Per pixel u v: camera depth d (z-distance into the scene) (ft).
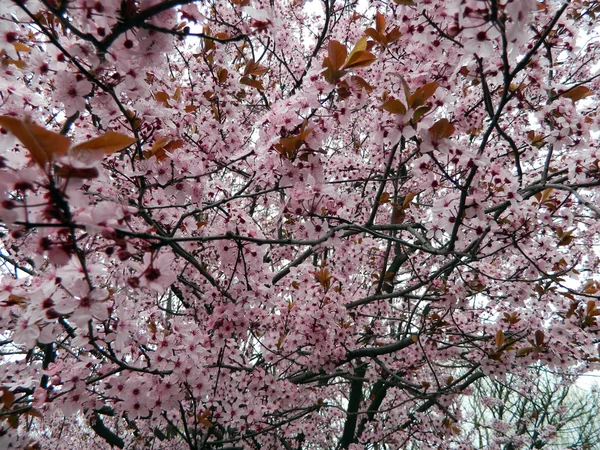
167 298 19.07
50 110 9.57
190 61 14.38
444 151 6.65
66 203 3.69
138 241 5.17
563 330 12.52
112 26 5.32
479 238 8.94
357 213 16.35
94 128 9.03
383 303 15.39
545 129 11.53
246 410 12.07
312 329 11.62
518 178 8.79
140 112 7.65
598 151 9.78
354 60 7.54
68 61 6.48
